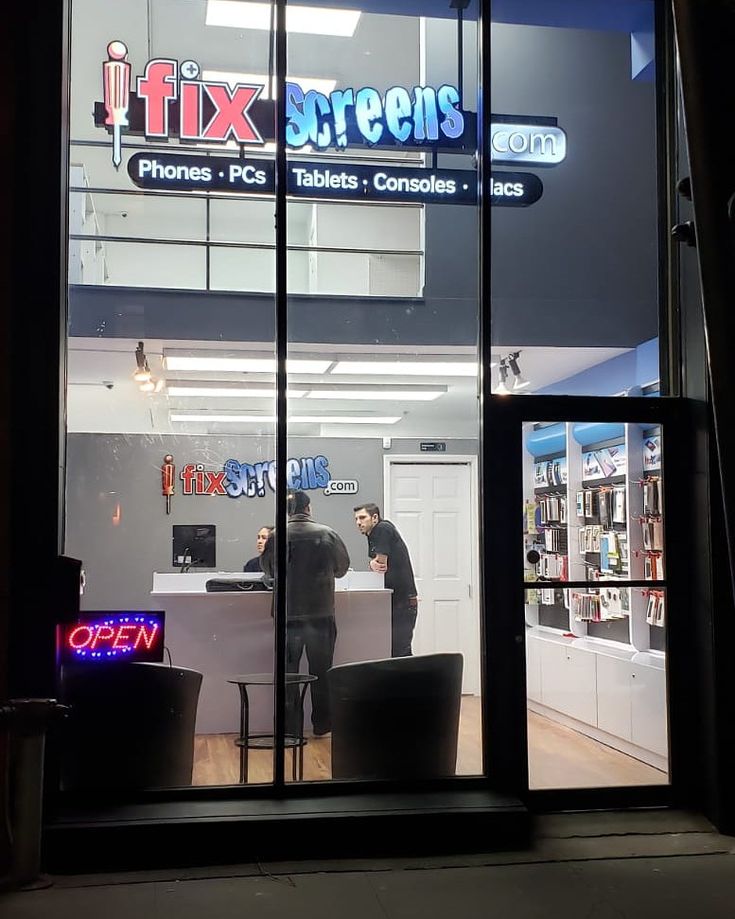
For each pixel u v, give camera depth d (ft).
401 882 13.48
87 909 12.40
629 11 17.88
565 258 18.07
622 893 13.12
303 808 14.93
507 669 16.43
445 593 25.04
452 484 25.17
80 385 23.35
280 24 16.60
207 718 18.70
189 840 14.15
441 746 16.83
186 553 21.62
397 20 18.83
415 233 21.70
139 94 16.87
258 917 12.23
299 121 17.12
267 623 19.29
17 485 14.29
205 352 21.76
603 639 16.88
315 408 24.21
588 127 18.10
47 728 13.65
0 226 14.38
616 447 17.21
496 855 14.60
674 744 16.75
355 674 16.89
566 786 16.53
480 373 16.97
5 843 13.55
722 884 13.48
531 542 16.74
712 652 16.12
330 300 21.45
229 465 22.81
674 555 16.98
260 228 25.94
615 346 18.02
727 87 5.05
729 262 5.08
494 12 18.03
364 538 21.13
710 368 5.21
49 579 14.28
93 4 18.37
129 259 25.32
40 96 14.65
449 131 17.49
